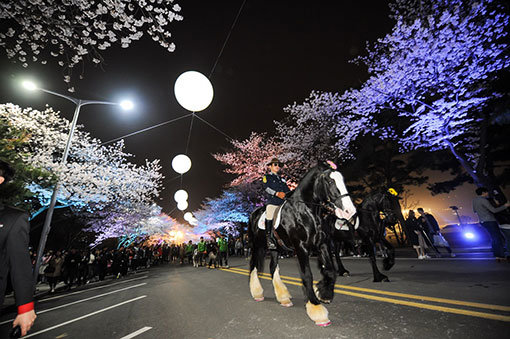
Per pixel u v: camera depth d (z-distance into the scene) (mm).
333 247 7207
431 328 2732
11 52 8516
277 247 4480
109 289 10141
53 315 6062
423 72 11938
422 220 9625
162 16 8047
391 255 6309
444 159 16469
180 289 7758
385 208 6309
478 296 3715
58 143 14719
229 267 15047
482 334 2477
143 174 17859
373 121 16156
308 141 19562
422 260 8773
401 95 13195
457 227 21031
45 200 13203
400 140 14969
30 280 1809
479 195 7012
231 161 25719
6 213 1881
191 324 3895
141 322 4367
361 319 3217
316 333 2930
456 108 11570
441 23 10891
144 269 23047
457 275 5445
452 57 11234
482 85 12047
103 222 24641
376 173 20719
